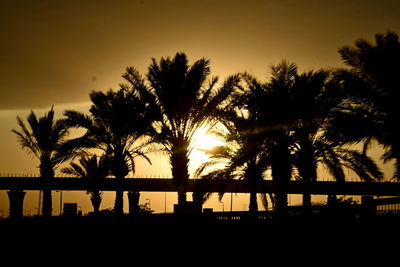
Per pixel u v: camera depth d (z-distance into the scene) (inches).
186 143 983.0
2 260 693.3
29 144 1232.2
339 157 919.0
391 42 778.2
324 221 744.3
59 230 741.9
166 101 952.9
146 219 778.8
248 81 930.7
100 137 1066.7
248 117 937.5
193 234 773.3
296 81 893.8
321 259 709.9
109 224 762.8
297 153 924.0
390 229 696.4
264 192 940.0
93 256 727.1
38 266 698.8
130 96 1008.2
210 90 965.2
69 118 1055.6
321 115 892.6
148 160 1122.7
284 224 767.1
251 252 743.7
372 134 796.6
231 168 919.0
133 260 730.2
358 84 794.2
